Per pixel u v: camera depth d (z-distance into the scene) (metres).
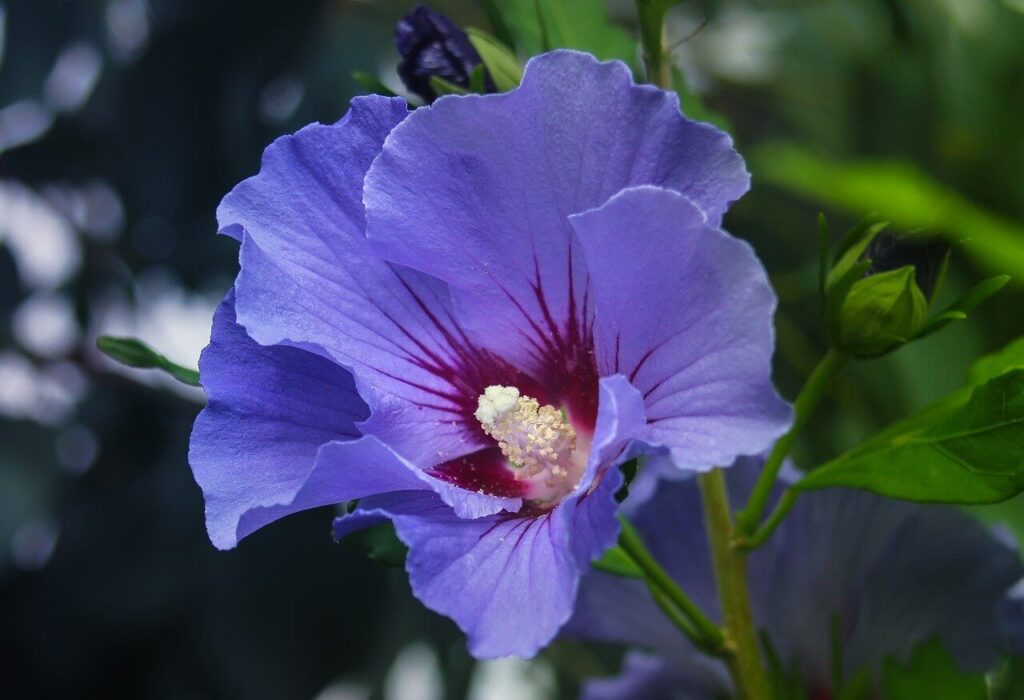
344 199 0.34
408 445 0.35
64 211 0.69
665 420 0.32
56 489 0.64
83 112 0.67
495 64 0.36
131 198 0.67
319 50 0.64
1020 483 0.35
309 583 0.59
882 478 0.36
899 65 0.59
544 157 0.33
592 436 0.36
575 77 0.33
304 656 0.59
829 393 0.54
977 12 0.58
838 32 0.61
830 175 0.50
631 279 0.32
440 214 0.34
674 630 0.41
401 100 0.34
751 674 0.37
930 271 0.35
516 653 0.31
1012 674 0.45
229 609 0.59
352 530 0.33
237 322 0.33
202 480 0.33
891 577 0.39
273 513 0.32
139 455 0.67
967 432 0.35
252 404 0.34
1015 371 0.35
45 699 0.63
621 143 0.33
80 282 0.69
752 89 0.62
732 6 0.65
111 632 0.62
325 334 0.34
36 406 0.68
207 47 0.64
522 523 0.33
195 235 0.66
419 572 0.31
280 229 0.34
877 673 0.39
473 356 0.36
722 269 0.31
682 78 0.40
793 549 0.39
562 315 0.35
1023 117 0.57
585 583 0.40
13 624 0.63
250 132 0.64
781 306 0.55
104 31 0.66
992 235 0.49
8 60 0.65
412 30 0.37
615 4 0.59
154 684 0.63
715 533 0.37
